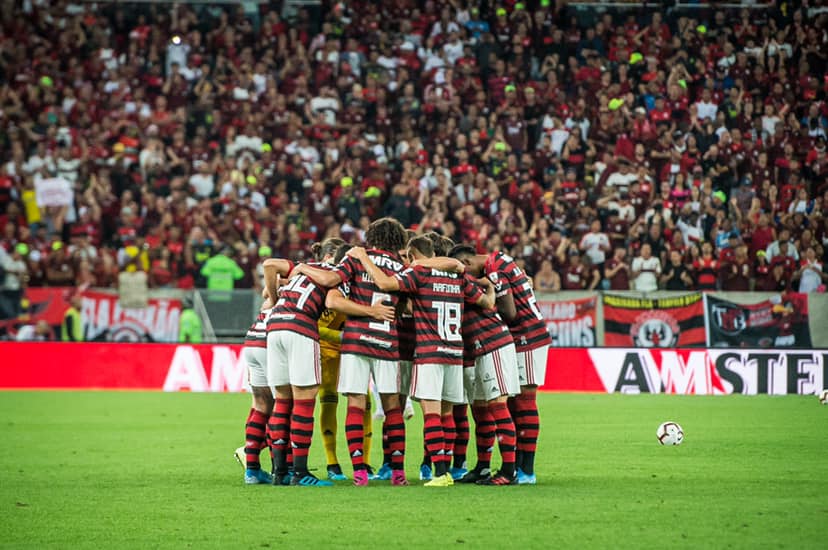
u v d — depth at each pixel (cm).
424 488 2573
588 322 6581
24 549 1833
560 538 1883
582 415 4856
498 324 2675
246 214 7519
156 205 7662
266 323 2753
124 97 8462
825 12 8981
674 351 6525
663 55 8756
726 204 7981
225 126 8344
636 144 8125
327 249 2880
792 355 6481
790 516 2112
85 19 8925
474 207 7656
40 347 6700
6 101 8369
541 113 8450
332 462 2836
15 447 3644
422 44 8912
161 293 6669
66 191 7831
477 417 2752
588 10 9306
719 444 3634
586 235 7406
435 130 8350
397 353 2661
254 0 9425
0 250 7425
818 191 8238
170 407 5388
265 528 2005
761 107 8488
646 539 1872
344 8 9075
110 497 2441
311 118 8356
